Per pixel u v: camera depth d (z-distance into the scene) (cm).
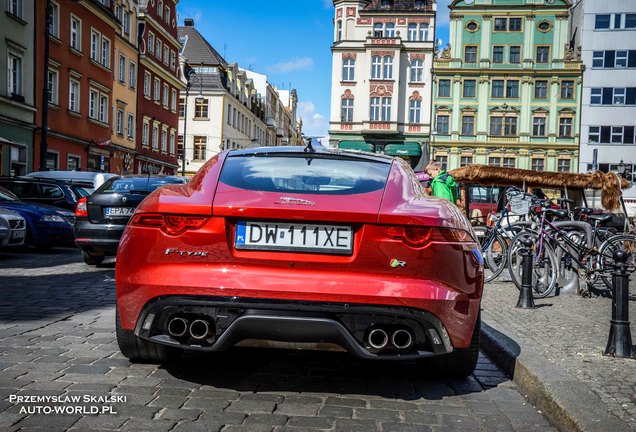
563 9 5619
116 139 4016
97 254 1102
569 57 5631
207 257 370
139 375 433
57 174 1797
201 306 368
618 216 1338
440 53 5991
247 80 7962
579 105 5638
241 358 491
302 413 367
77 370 440
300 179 411
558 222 884
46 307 695
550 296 871
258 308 361
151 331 383
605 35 5619
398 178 428
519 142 5700
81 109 3459
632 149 5588
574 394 379
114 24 3841
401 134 5884
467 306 381
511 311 725
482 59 5719
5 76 2738
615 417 345
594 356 493
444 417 371
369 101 5872
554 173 1972
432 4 5941
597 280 874
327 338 363
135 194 1059
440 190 1127
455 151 5794
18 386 398
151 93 4697
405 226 366
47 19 2397
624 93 5597
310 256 366
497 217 1031
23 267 1102
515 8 5672
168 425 338
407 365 493
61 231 1370
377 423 355
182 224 373
